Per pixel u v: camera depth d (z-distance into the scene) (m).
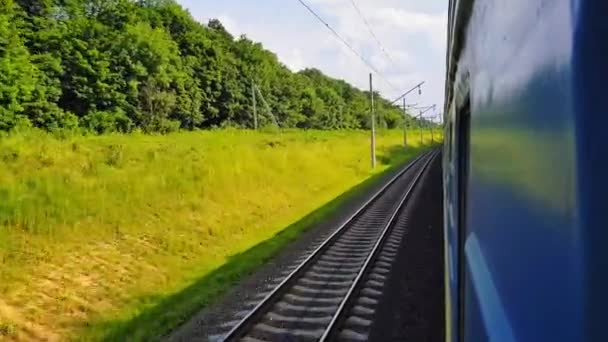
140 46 59.75
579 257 0.92
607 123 0.92
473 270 1.95
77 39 53.38
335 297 11.68
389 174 43.75
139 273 14.20
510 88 1.48
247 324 10.02
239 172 26.56
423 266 14.22
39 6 55.47
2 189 15.32
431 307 11.11
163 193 20.17
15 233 13.71
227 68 83.50
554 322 1.01
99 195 17.45
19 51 41.25
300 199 29.00
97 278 13.20
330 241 17.45
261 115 88.50
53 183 16.94
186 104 70.94
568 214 0.96
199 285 13.99
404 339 9.67
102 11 66.50
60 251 13.87
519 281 1.26
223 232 19.44
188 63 76.44
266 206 25.00
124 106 56.53
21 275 12.11
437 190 30.45
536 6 1.21
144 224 17.41
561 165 1.00
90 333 10.63
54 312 11.14
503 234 1.50
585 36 0.95
